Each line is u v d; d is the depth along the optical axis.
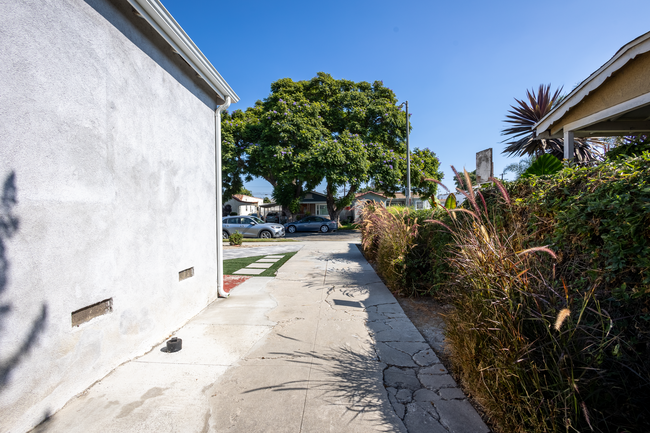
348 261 8.48
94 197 2.46
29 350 1.93
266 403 2.24
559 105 5.45
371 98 22.84
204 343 3.27
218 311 4.30
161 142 3.39
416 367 2.75
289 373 2.65
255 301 4.76
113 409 2.18
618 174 2.00
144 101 3.10
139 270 3.02
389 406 2.20
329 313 4.20
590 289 1.81
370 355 2.98
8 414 1.81
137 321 2.99
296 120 19.30
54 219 2.11
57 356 2.14
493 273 2.14
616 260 1.79
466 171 2.52
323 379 2.56
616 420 1.52
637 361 1.55
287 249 11.32
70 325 2.25
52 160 2.09
